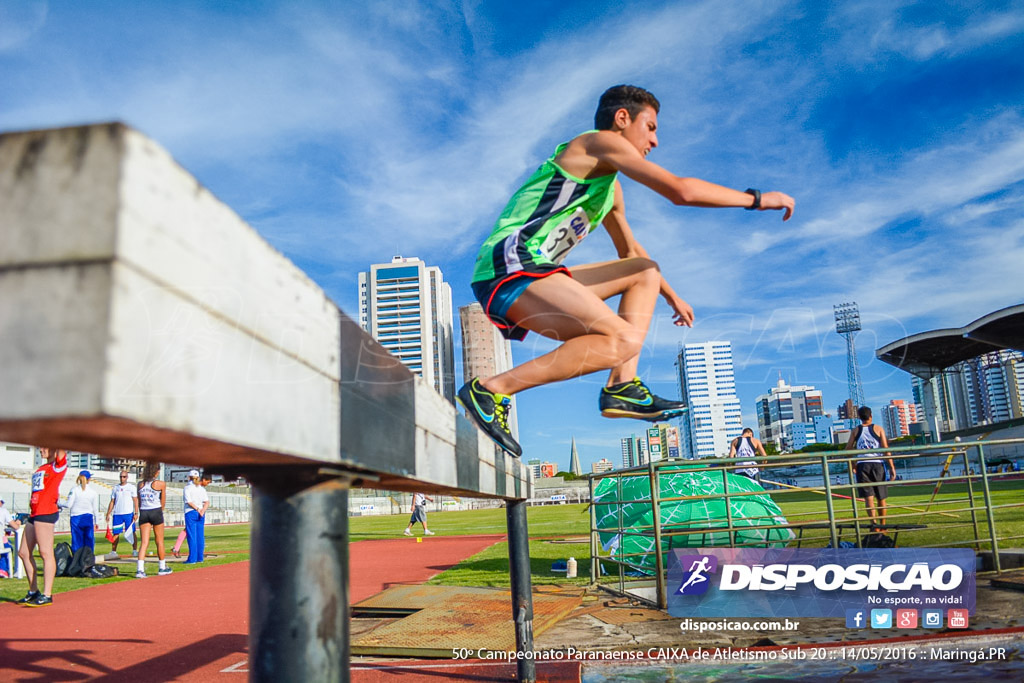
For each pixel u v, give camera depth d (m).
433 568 8.76
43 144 0.41
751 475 6.62
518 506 3.06
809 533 6.55
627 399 1.95
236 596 6.86
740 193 1.86
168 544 18.52
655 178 1.82
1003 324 51.16
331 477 0.76
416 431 1.14
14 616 5.76
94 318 0.38
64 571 9.24
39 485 6.48
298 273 0.66
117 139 0.40
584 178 1.98
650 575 6.20
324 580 0.74
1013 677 2.54
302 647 0.71
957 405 150.50
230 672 3.56
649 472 4.71
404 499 61.47
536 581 6.30
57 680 3.48
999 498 13.95
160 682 3.39
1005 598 3.87
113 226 0.39
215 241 0.50
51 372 0.38
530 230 1.97
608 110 2.03
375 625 4.42
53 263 0.39
